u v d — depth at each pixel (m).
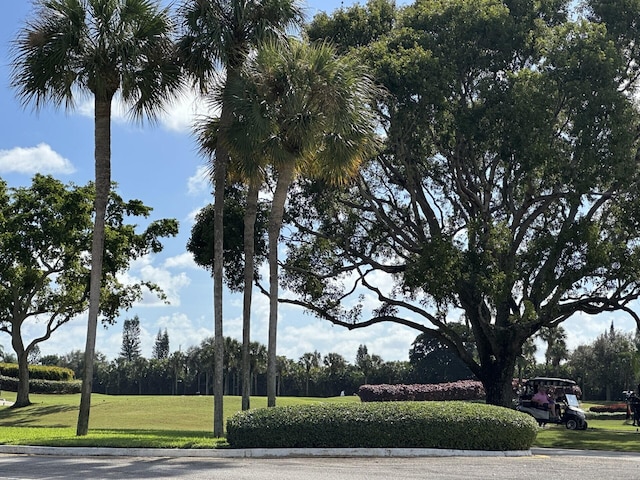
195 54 18.61
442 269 25.44
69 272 36.97
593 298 28.09
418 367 81.00
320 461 14.20
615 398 73.06
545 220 29.70
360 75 18.69
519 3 28.28
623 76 27.09
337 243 30.16
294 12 19.11
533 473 12.55
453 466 13.43
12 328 38.81
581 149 25.05
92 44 17.61
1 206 35.66
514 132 24.94
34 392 58.84
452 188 30.14
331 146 18.36
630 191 27.33
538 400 32.56
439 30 27.59
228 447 15.69
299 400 47.81
